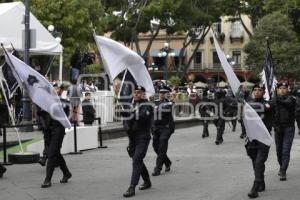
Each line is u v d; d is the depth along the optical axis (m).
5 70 14.45
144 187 10.15
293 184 10.45
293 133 10.87
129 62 11.44
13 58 11.16
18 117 18.69
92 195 9.61
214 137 20.17
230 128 23.89
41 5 35.03
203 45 70.81
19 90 18.61
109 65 11.34
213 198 9.27
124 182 10.84
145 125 9.66
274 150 15.63
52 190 10.05
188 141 18.78
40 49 20.27
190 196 9.46
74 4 35.69
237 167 12.68
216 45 10.62
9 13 19.50
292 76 46.09
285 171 10.88
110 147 17.05
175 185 10.53
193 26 38.88
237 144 17.66
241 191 9.83
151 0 35.38
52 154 10.38
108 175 11.67
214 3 37.94
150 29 36.72
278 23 46.16
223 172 11.98
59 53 21.02
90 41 37.84
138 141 9.66
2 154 14.42
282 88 10.81
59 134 10.45
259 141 9.36
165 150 11.76
